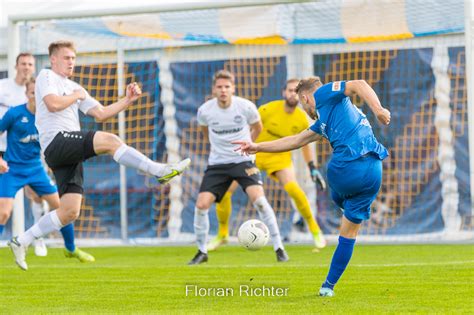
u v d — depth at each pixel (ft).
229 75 61.87
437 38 80.23
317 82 41.78
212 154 62.59
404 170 81.25
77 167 50.75
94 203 85.87
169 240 84.74
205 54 84.43
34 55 82.69
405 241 78.95
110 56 83.87
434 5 76.13
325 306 38.42
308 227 79.87
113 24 81.51
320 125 41.06
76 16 79.87
